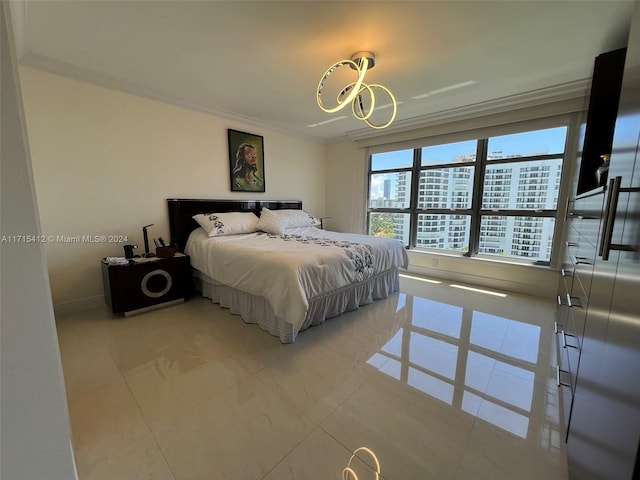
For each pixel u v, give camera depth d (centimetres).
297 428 133
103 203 266
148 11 161
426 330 235
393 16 166
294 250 242
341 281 240
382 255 298
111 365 182
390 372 177
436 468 113
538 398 154
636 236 69
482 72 237
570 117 281
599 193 122
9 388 68
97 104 255
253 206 387
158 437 127
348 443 125
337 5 157
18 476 72
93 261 266
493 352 200
